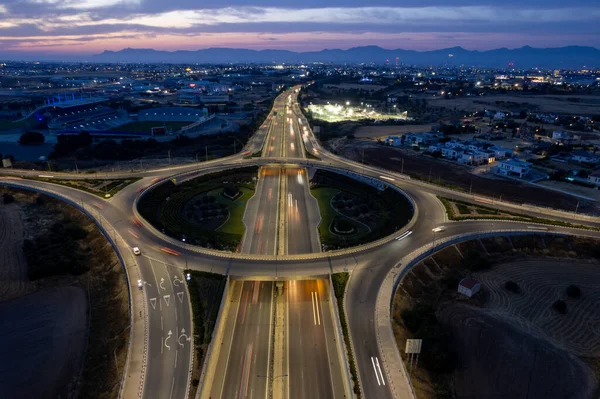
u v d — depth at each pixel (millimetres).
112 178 164250
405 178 170500
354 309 84875
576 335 83688
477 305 92188
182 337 76312
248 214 137375
